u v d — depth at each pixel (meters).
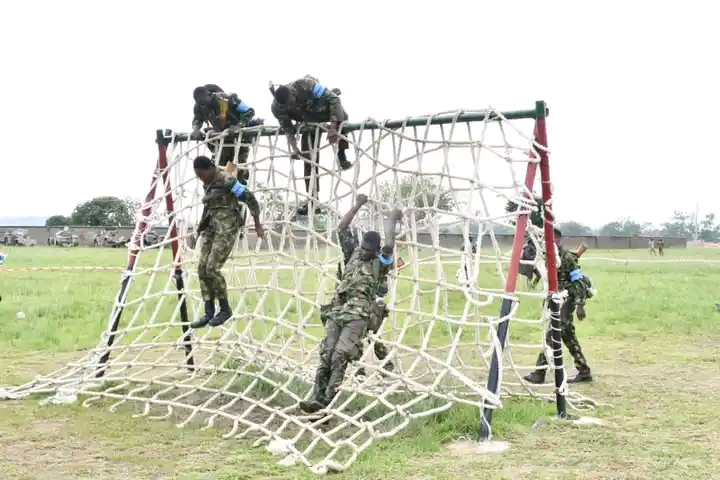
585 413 7.13
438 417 6.79
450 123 7.26
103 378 8.02
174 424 6.87
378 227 8.12
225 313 7.48
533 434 6.38
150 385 8.39
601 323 13.62
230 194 7.36
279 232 10.00
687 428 6.54
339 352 6.48
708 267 31.53
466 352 11.01
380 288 6.80
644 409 7.29
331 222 8.16
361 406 7.30
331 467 5.39
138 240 8.95
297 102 7.88
